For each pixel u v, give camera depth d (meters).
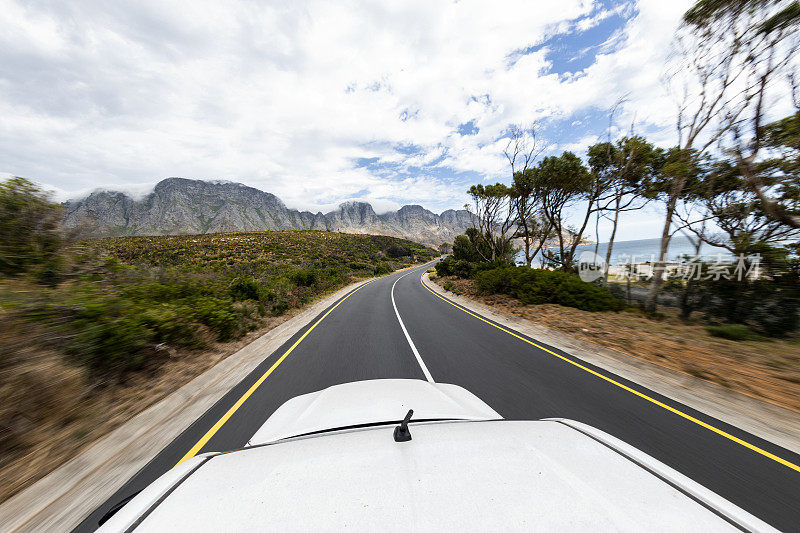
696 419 3.55
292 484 1.09
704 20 8.48
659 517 0.97
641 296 15.14
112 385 4.52
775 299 8.02
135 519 0.95
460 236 37.22
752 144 8.06
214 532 0.88
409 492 1.03
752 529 0.92
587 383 4.79
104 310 5.12
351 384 2.56
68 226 6.65
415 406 2.04
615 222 15.72
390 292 21.30
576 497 1.04
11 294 4.35
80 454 2.95
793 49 7.09
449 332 8.70
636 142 13.83
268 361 6.12
